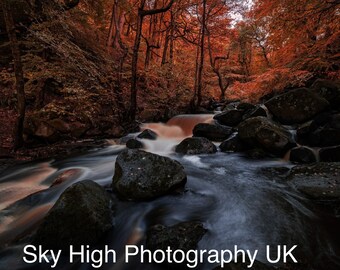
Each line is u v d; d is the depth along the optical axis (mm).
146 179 4070
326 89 6965
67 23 8445
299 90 6988
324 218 3693
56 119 7918
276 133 6074
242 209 3912
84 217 3123
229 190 4598
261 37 15852
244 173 5469
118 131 9039
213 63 16406
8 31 5961
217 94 19625
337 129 5570
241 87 11469
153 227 3232
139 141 7828
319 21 6215
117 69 10273
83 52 8961
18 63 6199
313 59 7492
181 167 4504
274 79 8852
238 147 6863
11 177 5449
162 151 7461
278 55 8734
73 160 6621
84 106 8438
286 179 4883
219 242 3127
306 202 4094
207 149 6898
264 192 4500
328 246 3123
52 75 7730
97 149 7605
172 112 11539
